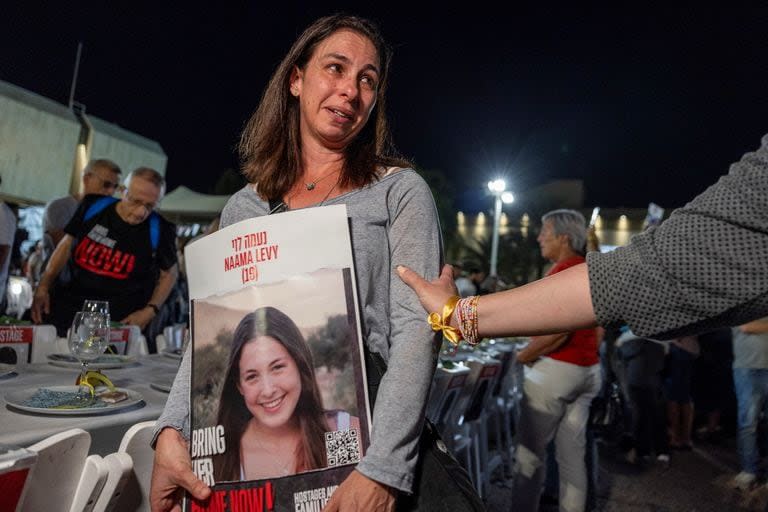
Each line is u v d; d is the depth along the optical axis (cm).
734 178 90
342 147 153
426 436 134
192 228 932
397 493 122
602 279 95
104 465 137
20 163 1412
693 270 88
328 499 124
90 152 1623
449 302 118
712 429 753
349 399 127
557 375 349
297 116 160
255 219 136
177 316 592
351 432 126
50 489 130
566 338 348
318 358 129
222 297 136
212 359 134
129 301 422
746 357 516
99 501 139
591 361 354
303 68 156
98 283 411
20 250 791
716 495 505
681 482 541
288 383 129
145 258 425
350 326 130
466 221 3250
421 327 128
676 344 690
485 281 1081
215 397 132
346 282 132
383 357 137
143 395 235
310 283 132
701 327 91
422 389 125
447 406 360
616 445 670
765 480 518
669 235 92
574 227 362
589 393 355
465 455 413
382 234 141
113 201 425
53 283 417
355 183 147
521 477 359
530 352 354
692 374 757
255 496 126
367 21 156
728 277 87
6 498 115
